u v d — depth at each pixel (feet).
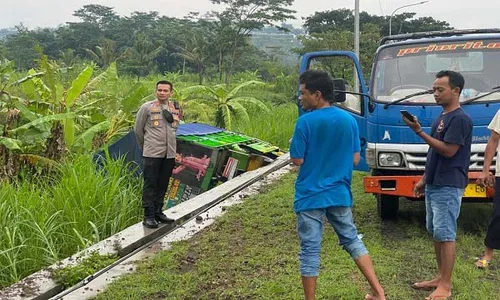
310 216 14.16
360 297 15.84
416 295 16.17
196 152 30.94
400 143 21.30
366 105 22.76
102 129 33.99
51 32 257.55
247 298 16.10
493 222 17.85
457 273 17.58
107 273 18.38
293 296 15.85
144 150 23.04
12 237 19.58
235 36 157.38
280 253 19.84
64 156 32.12
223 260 19.38
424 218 24.13
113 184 25.38
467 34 24.00
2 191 23.67
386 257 19.29
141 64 174.60
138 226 23.26
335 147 14.12
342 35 110.73
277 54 221.46
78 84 33.86
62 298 16.40
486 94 21.07
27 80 34.96
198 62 155.63
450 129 15.26
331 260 18.86
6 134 30.66
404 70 22.49
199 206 26.32
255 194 29.04
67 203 23.24
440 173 15.46
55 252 20.44
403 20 135.44
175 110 23.54
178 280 17.49
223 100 58.80
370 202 26.81
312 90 14.19
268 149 37.65
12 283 18.60
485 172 17.74
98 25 262.88
